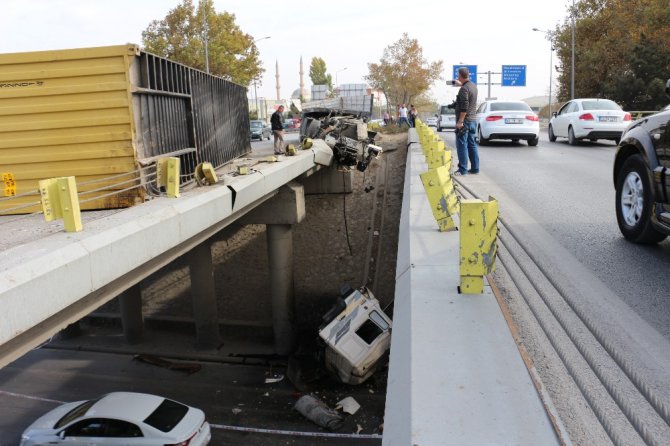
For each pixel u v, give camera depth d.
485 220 3.54
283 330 14.83
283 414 11.84
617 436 2.26
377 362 12.89
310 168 14.26
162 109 8.21
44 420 10.34
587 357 2.86
